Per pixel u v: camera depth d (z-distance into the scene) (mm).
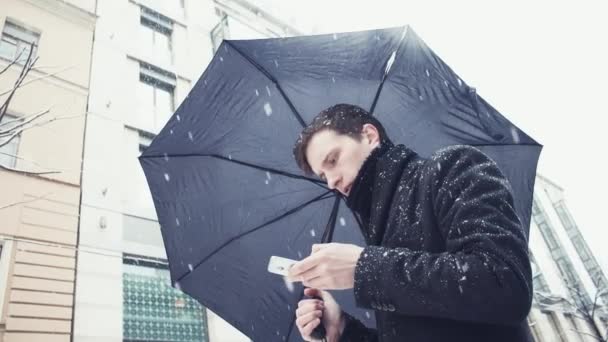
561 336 18875
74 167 10477
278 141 2412
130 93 13367
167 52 16109
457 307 949
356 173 1476
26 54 11547
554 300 20047
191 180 2449
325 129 1551
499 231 984
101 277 9359
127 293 9703
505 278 900
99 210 10281
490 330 1072
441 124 2254
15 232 8758
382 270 1041
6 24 11688
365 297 1068
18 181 9383
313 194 2426
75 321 8500
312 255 1168
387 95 2277
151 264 10461
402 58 2154
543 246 24109
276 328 2285
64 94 11508
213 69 2299
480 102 2121
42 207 9398
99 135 11531
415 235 1209
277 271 1212
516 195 2225
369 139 1524
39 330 8008
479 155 1206
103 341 8609
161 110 14203
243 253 2381
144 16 16312
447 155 1230
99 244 9766
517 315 925
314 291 1792
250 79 2338
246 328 2275
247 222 2416
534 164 2225
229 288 2340
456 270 938
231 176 2445
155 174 2469
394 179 1352
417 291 983
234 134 2418
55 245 9086
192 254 2381
